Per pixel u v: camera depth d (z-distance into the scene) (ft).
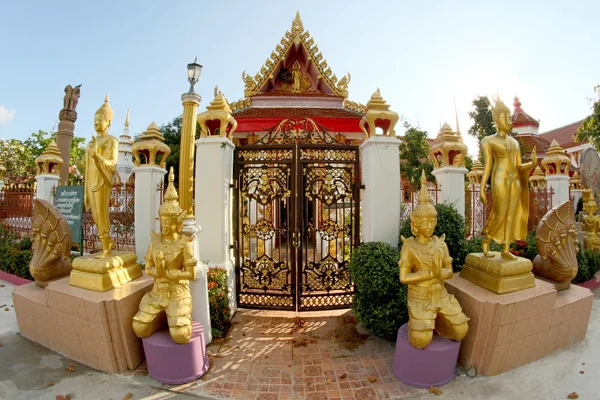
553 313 13.30
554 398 11.20
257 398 11.44
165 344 12.00
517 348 12.68
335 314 18.51
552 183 32.78
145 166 23.20
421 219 12.08
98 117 14.17
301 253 18.66
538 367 12.87
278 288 18.89
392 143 17.24
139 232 23.16
